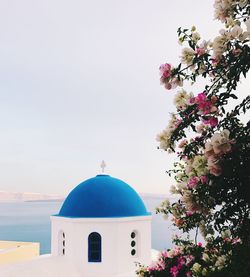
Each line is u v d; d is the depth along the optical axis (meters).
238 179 2.53
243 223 2.66
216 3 2.65
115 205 10.56
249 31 2.31
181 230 3.45
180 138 2.83
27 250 16.64
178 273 3.88
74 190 11.36
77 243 10.13
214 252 3.26
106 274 9.98
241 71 2.50
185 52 2.67
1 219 121.00
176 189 3.29
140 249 10.47
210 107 2.56
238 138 2.46
